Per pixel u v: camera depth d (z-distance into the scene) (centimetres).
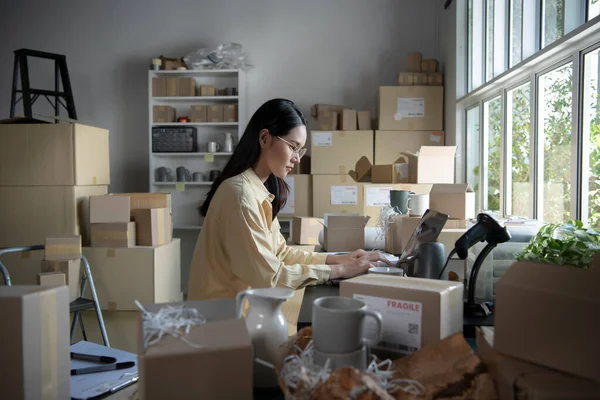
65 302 98
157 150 435
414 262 129
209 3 462
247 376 69
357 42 450
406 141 397
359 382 63
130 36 470
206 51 436
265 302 89
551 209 241
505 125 301
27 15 477
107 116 473
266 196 165
